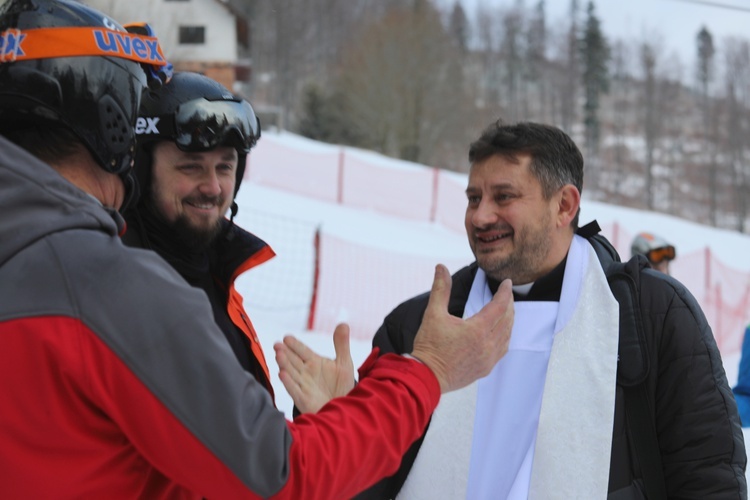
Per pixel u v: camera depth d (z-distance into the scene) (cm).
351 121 4684
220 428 97
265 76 7031
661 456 170
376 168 2039
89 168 109
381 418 108
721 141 7194
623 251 1584
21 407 94
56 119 104
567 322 174
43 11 106
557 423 167
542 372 176
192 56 2742
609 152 7038
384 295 880
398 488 184
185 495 111
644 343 169
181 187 168
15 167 98
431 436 177
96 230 102
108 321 95
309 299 820
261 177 1873
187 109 164
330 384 139
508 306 124
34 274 95
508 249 179
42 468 96
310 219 1460
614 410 167
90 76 106
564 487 164
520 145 177
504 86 8119
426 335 120
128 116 112
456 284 199
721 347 859
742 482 166
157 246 172
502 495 171
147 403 96
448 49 5206
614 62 8844
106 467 99
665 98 7625
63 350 94
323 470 103
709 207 6091
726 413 167
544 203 179
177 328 97
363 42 4909
